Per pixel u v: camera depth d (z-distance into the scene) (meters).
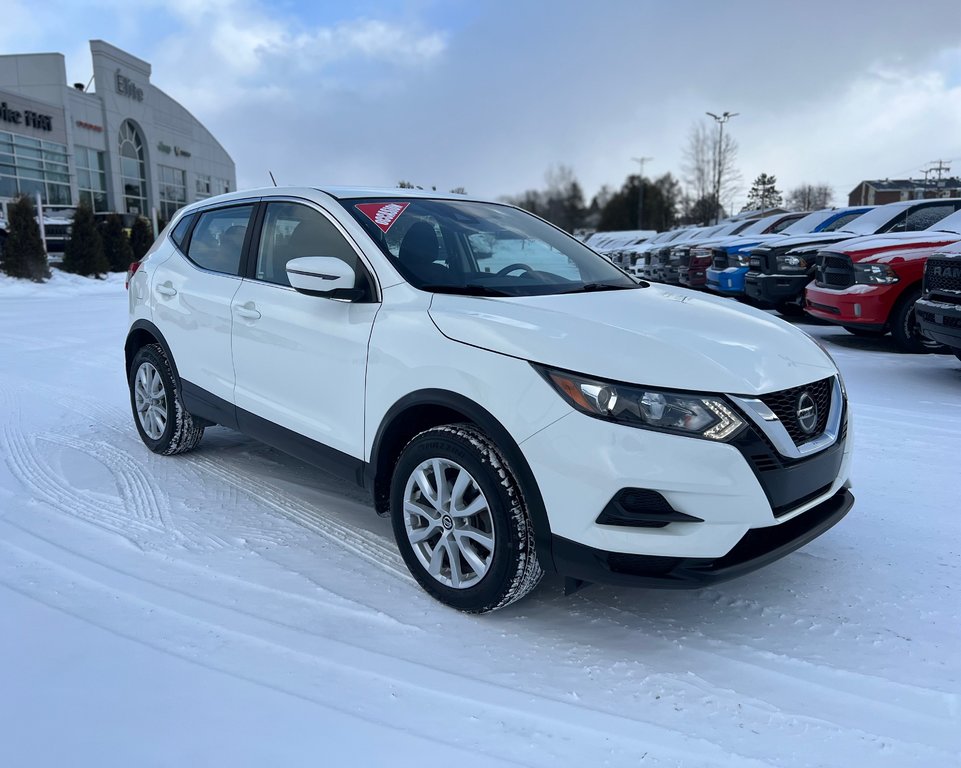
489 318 2.74
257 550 3.31
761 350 2.71
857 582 3.05
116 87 38.66
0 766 1.92
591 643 2.63
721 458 2.35
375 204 3.51
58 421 5.45
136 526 3.54
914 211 10.33
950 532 3.51
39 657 2.42
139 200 41.69
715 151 41.88
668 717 2.21
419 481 2.85
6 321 11.93
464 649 2.56
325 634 2.63
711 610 2.86
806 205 74.00
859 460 4.50
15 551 3.22
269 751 2.00
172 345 4.32
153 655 2.45
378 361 2.96
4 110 30.58
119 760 1.95
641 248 17.27
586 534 2.41
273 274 3.68
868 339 8.97
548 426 2.44
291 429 3.48
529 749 2.05
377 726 2.12
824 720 2.20
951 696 2.31
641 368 2.42
